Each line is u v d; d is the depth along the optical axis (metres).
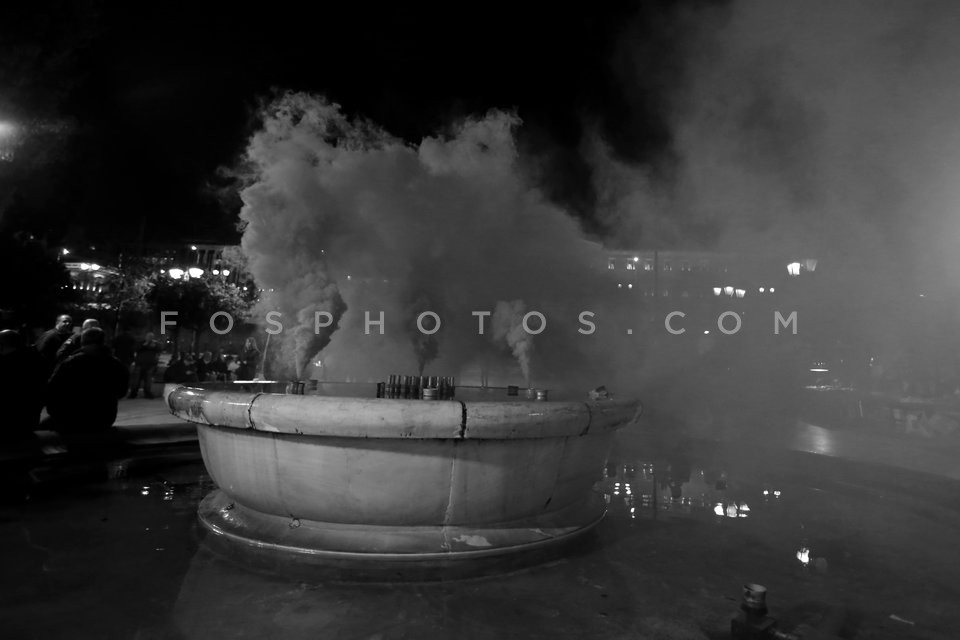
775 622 2.61
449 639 2.54
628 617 2.80
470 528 3.50
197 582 3.11
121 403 10.50
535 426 3.42
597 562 3.52
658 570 3.41
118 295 18.78
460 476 3.36
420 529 3.45
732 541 3.94
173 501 4.74
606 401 4.05
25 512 4.31
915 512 4.66
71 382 6.18
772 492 5.25
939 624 2.79
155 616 2.70
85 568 3.27
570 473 3.84
